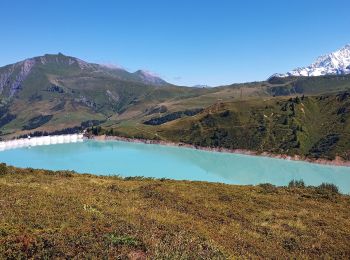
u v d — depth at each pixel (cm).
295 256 2264
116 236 1803
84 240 1716
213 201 3706
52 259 1575
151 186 4228
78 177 4894
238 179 17250
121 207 2656
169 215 2602
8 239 1617
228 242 2172
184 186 4600
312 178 18300
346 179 18188
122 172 17938
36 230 1783
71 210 2197
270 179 17638
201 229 2292
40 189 3000
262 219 3166
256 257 2045
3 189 2748
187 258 1689
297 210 3731
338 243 2617
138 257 1667
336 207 4159
